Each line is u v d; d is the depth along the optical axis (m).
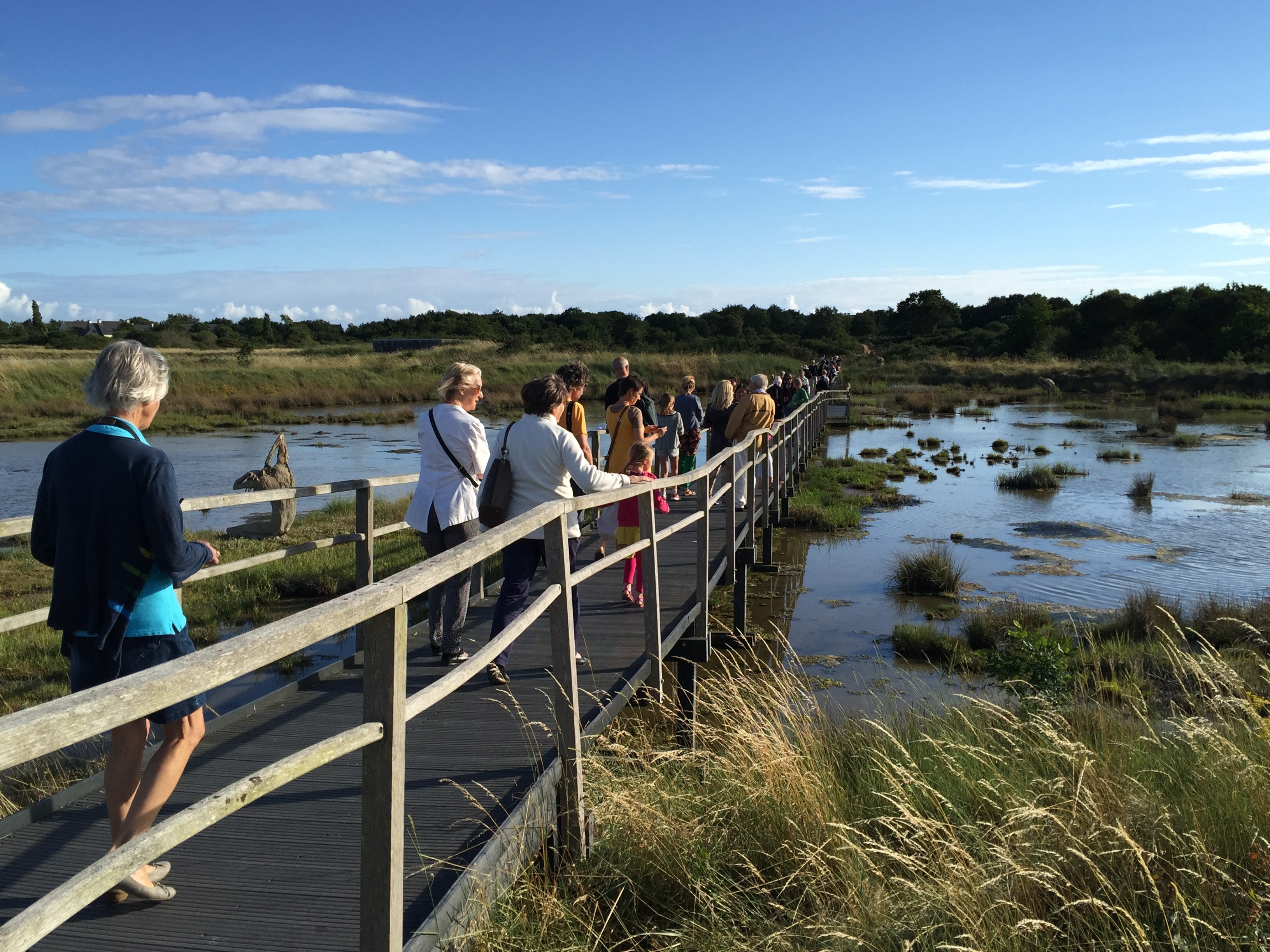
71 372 42.06
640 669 5.20
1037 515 17.25
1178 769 4.58
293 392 46.12
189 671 1.49
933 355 79.12
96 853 3.23
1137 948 2.99
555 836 3.57
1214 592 11.50
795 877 3.59
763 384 12.36
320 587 10.38
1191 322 71.06
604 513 7.96
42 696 6.78
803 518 16.36
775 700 5.45
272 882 2.99
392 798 2.07
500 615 4.95
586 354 65.12
